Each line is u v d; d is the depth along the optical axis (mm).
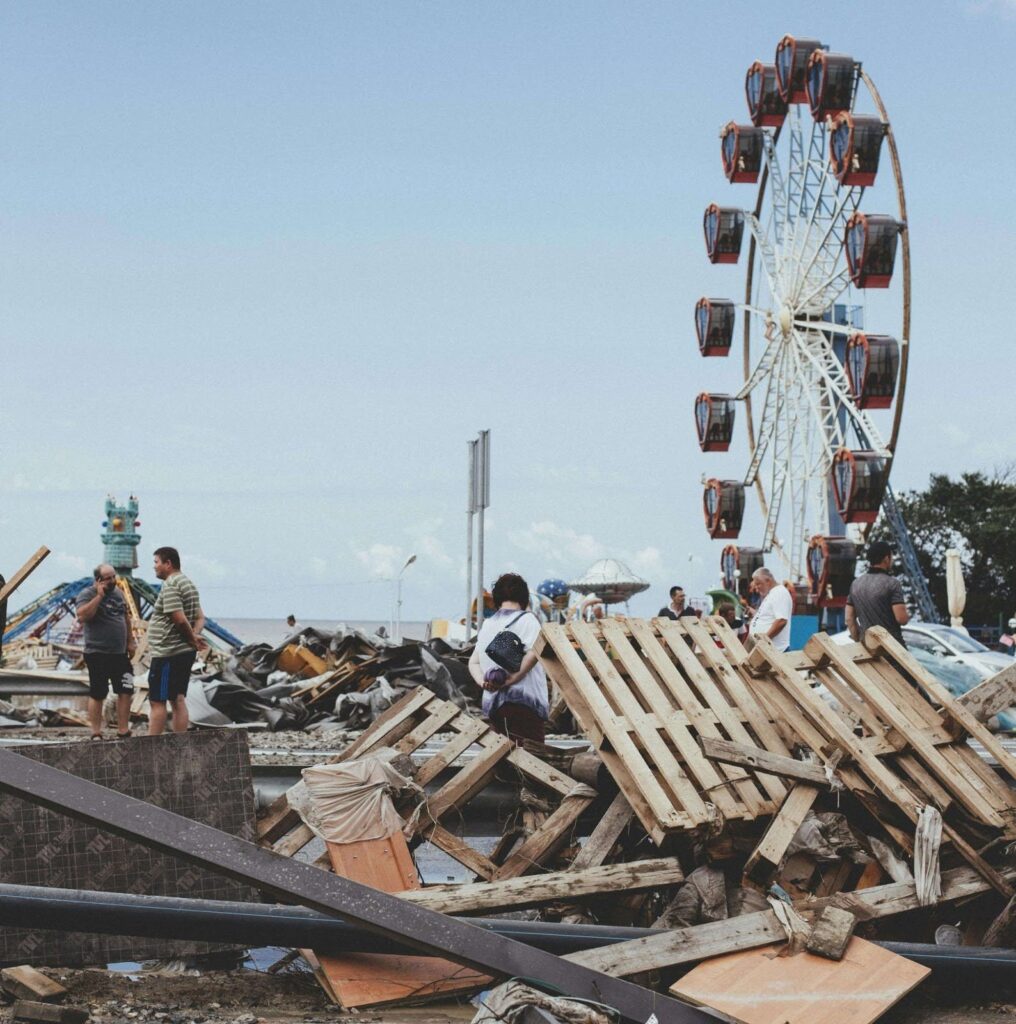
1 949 5945
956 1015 5488
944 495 94625
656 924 6301
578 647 7961
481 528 17516
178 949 6168
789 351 53844
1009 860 6449
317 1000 5727
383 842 6812
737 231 57781
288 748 14555
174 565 12547
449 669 18109
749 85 55500
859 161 46469
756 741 7434
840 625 52438
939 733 7191
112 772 6637
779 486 55062
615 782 7629
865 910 6012
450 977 5695
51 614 69125
